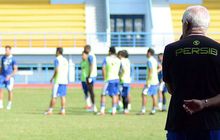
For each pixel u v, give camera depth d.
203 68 6.73
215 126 6.64
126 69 23.03
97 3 52.84
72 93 34.53
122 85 23.05
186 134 6.72
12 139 14.84
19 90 36.41
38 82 44.25
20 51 44.72
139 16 51.97
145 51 44.91
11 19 52.19
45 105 27.22
